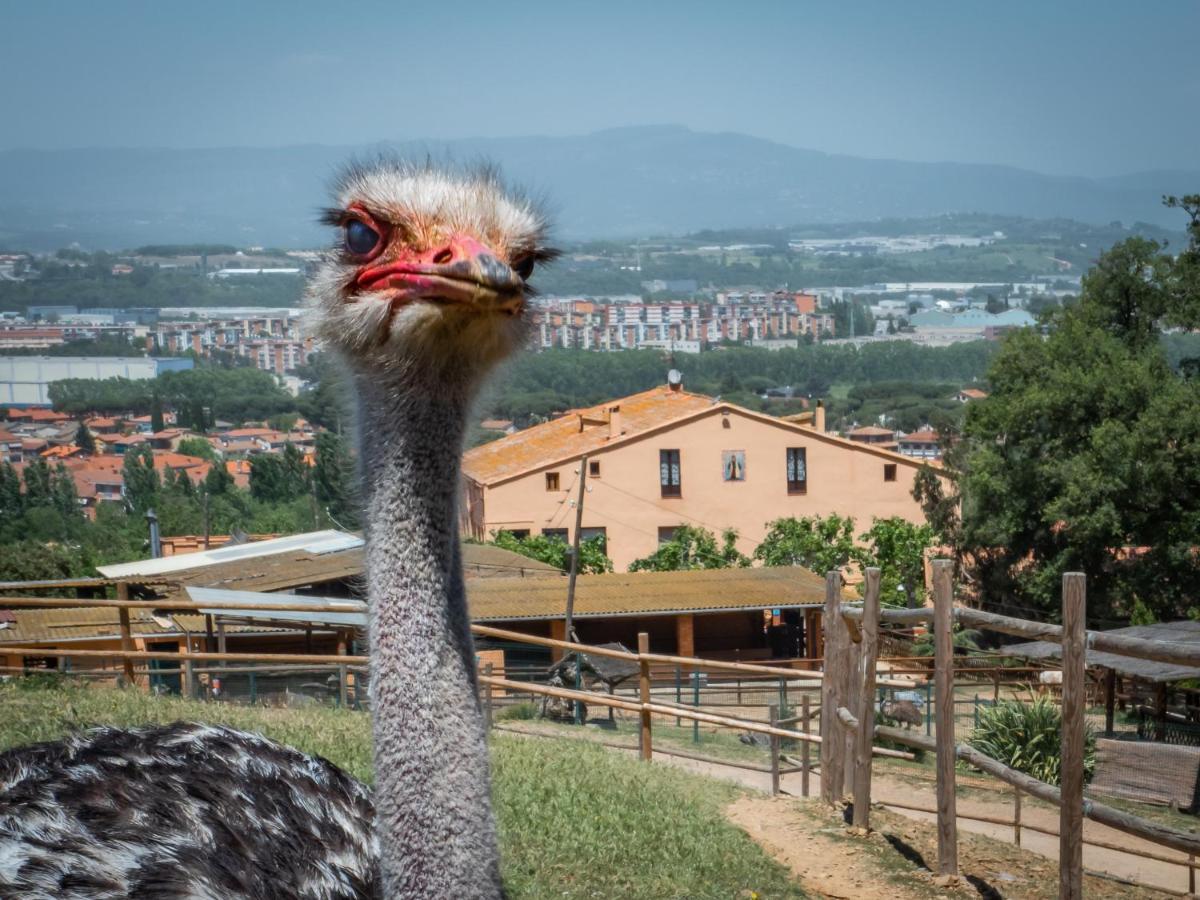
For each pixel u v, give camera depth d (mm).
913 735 8562
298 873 4344
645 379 140125
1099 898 9438
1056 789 6961
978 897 7785
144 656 12070
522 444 51188
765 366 185000
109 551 46094
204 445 106250
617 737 15633
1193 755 15734
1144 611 29500
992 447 38031
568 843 8195
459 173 3684
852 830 8930
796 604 33250
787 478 48938
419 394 3537
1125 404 35438
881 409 128375
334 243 3803
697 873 7992
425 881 3283
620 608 31688
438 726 3354
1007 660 28031
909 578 41219
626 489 47719
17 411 148250
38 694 10930
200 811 4488
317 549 30203
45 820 4359
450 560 3510
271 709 11891
